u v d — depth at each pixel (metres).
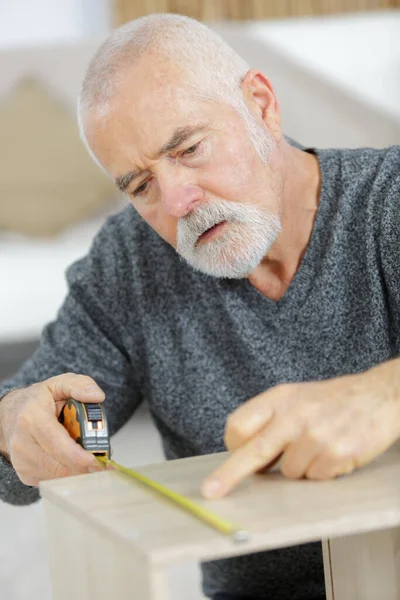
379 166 1.43
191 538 0.79
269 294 1.45
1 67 4.09
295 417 0.96
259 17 4.48
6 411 1.32
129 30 1.33
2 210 4.00
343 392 0.97
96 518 0.87
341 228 1.40
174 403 1.52
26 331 3.23
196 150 1.28
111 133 1.30
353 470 0.99
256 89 1.37
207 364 1.49
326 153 1.47
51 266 3.60
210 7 4.46
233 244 1.32
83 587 0.94
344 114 3.95
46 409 1.25
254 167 1.33
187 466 1.06
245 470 0.93
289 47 3.94
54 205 4.02
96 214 4.15
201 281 1.49
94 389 1.24
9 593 2.40
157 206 1.34
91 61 1.35
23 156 4.01
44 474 1.26
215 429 1.48
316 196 1.44
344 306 1.41
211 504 0.89
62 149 4.02
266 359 1.44
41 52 4.08
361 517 0.82
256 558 1.49
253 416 0.97
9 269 3.57
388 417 0.95
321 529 0.81
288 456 0.96
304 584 1.49
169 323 1.52
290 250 1.42
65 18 4.52
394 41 3.96
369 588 1.00
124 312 1.57
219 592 1.56
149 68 1.28
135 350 1.56
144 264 1.54
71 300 1.61
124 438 3.49
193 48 1.30
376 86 3.95
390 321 1.38
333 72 3.94
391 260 1.35
